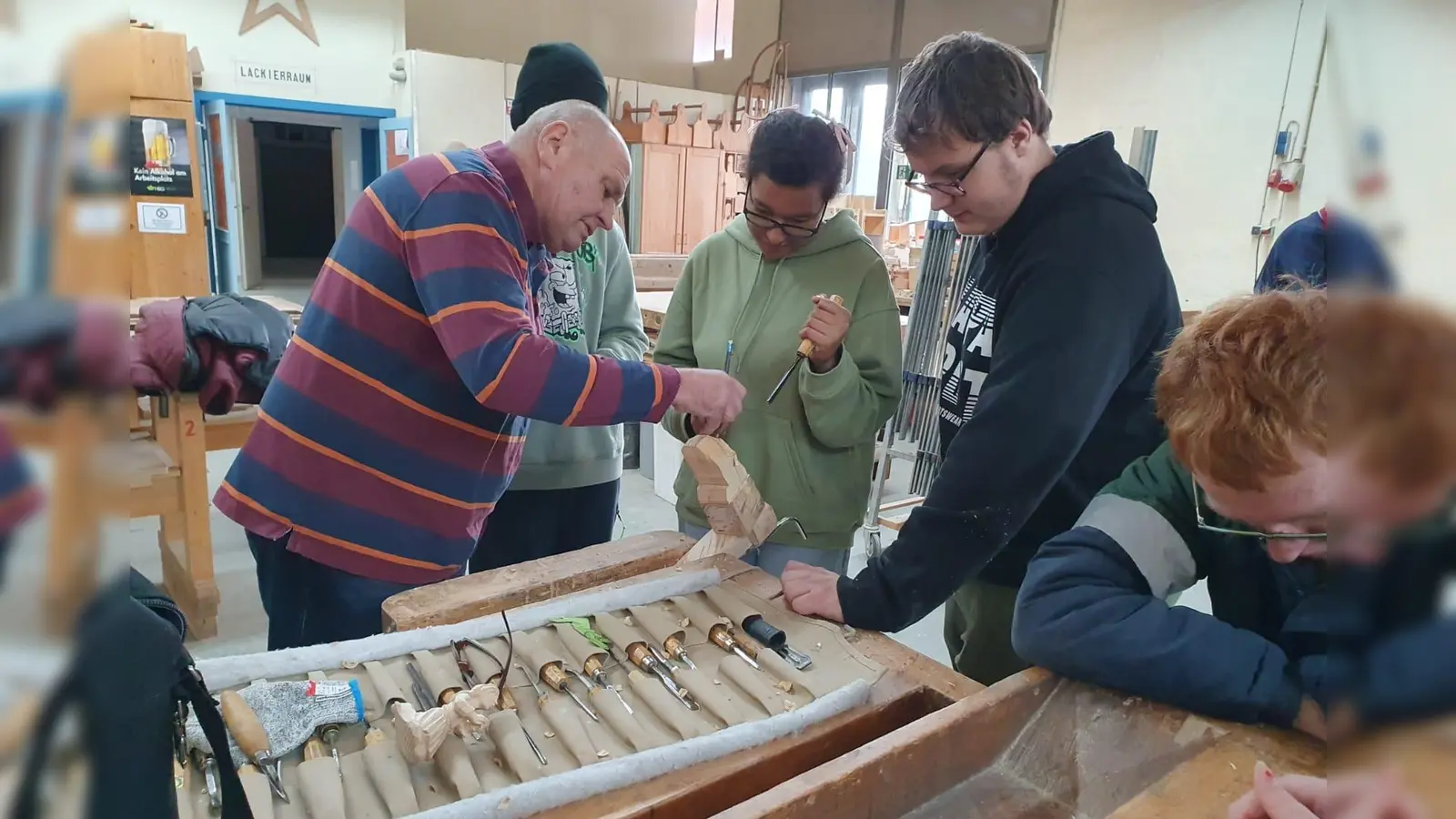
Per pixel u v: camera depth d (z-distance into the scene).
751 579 1.15
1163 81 4.07
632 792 0.74
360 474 1.15
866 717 0.88
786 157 1.31
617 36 6.99
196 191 2.70
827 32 6.65
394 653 0.93
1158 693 0.81
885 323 1.46
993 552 0.96
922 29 5.95
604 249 1.71
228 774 0.48
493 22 6.41
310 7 4.98
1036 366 0.92
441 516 1.20
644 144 5.94
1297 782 0.62
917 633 2.48
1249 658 0.79
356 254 1.11
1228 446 0.65
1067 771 0.82
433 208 1.04
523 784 0.71
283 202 8.20
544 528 1.76
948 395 1.29
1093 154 1.03
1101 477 1.11
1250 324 0.67
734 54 7.33
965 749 0.80
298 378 1.15
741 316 1.50
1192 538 0.91
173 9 4.61
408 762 0.77
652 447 3.70
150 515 2.30
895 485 3.71
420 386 1.13
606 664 0.95
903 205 5.72
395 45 5.29
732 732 0.80
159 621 0.37
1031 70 1.03
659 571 1.15
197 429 2.20
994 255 1.16
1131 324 0.96
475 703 0.79
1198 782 0.71
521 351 1.00
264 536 1.17
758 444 1.47
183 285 2.70
